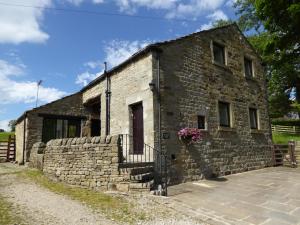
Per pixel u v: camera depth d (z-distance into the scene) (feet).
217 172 34.81
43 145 38.65
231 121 39.34
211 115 35.88
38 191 25.73
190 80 33.94
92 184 27.14
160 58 30.94
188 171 30.99
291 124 101.76
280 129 91.86
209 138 34.76
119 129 34.78
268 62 74.38
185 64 33.78
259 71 48.75
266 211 19.76
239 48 44.60
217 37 40.27
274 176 34.68
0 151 57.88
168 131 29.86
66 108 47.01
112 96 37.32
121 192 24.68
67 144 30.48
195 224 16.97
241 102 42.22
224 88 39.24
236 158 38.60
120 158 26.37
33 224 16.52
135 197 23.08
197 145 32.86
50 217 17.97
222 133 37.17
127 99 33.71
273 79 90.74
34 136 44.06
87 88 46.37
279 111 96.99
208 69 37.06
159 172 27.99
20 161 45.88
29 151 43.60
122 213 19.02
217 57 40.37
